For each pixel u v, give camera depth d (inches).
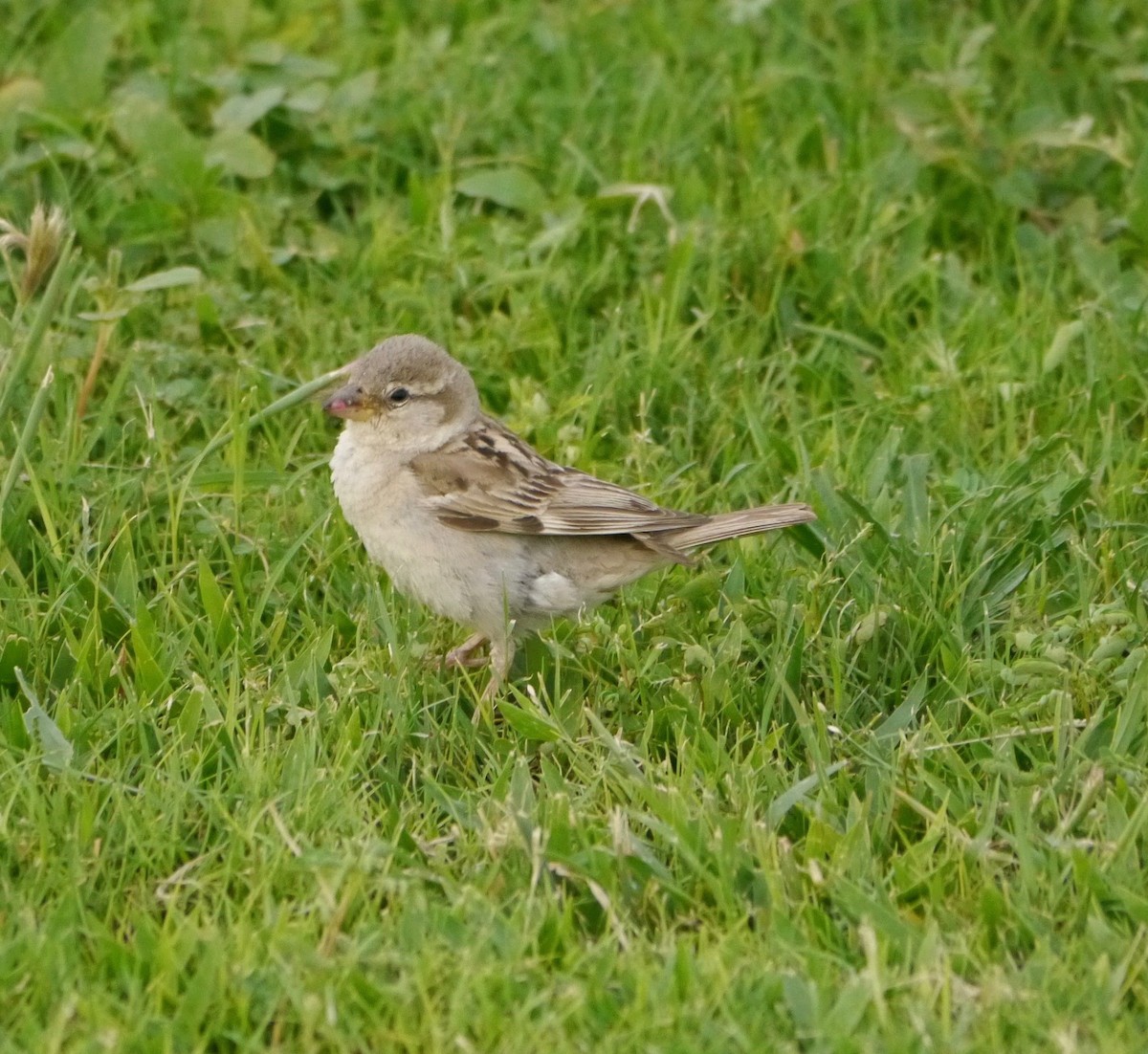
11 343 467.2
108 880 349.1
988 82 625.9
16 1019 316.5
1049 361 512.1
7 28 635.5
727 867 346.3
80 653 404.2
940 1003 321.1
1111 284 552.4
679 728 392.5
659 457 491.2
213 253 558.3
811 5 661.3
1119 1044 305.6
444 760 391.9
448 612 426.9
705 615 440.5
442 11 667.4
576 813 362.3
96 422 494.9
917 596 430.3
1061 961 331.6
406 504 420.2
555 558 423.8
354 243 563.8
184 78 604.1
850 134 610.5
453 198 582.6
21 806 365.1
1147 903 335.9
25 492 461.7
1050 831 366.9
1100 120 626.5
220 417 502.0
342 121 595.8
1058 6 653.3
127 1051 308.0
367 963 326.0
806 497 466.6
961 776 375.9
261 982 319.9
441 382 425.7
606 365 514.6
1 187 561.9
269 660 419.5
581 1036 314.0
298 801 363.9
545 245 553.6
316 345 523.2
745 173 590.9
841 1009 313.6
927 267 551.5
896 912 339.3
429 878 348.5
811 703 411.8
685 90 625.0
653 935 343.9
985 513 450.0
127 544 439.2
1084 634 418.0
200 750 379.2
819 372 526.0
